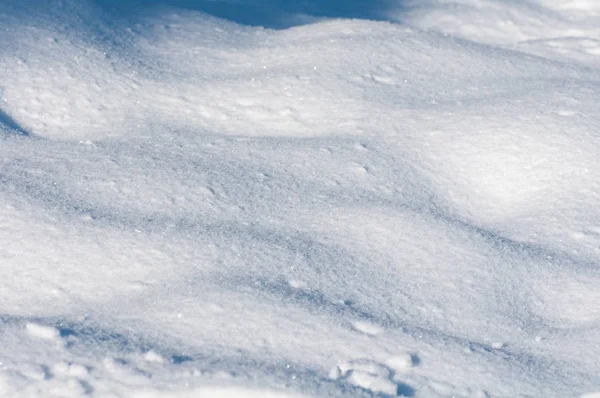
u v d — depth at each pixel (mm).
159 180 4551
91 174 4582
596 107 5512
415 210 4449
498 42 8562
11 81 5711
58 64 5938
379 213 4355
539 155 5000
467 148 5113
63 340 3203
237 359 3111
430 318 3559
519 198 4738
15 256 3783
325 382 3004
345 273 3799
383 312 3537
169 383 2967
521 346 3447
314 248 3982
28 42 6148
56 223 4027
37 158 4781
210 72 6242
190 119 5527
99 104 5621
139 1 7844
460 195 4777
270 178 4691
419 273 3871
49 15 6629
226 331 3275
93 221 4070
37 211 4117
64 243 3871
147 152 4945
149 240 3922
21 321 3348
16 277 3664
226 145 5105
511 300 3789
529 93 5781
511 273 3969
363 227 4211
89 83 5805
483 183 4871
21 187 4355
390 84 5973
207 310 3393
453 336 3447
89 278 3660
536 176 4859
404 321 3500
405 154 5066
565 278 3979
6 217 4047
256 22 8359
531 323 3650
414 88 5945
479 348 3357
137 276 3670
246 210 4324
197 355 3133
